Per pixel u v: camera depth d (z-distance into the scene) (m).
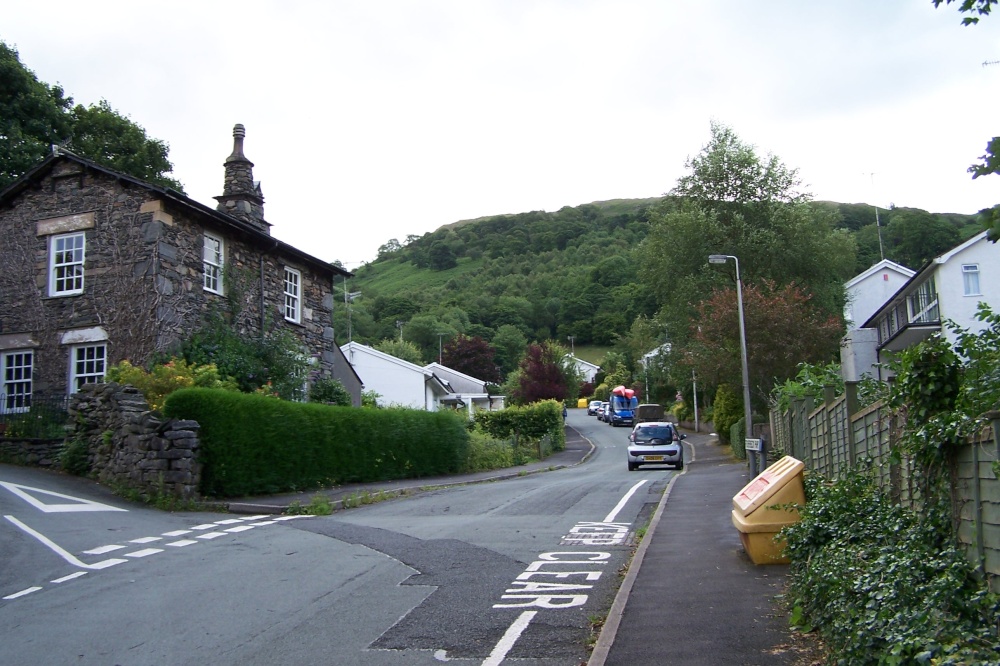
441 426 28.80
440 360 91.19
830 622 5.96
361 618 7.91
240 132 26.89
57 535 12.51
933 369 6.13
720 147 43.88
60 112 33.25
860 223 123.12
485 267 162.25
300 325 27.47
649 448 31.70
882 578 5.59
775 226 41.72
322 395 27.22
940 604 4.76
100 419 18.34
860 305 55.22
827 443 11.75
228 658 6.73
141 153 35.81
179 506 16.36
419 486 23.44
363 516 16.34
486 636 7.24
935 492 5.94
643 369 75.50
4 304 22.33
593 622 7.64
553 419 49.22
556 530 13.71
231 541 12.53
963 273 34.34
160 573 10.14
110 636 7.40
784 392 21.56
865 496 8.05
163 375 19.09
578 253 154.62
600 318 118.19
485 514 16.27
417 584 9.41
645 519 15.20
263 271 25.41
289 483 19.88
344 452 22.59
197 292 22.33
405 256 192.38
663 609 7.55
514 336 109.81
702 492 18.83
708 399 61.78
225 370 21.62
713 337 34.25
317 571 10.19
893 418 7.38
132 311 21.03
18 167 30.50
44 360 21.78
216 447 17.59
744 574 9.07
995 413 4.65
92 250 21.64
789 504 9.55
